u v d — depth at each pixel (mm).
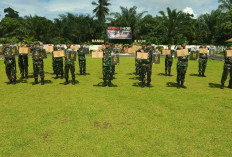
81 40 45844
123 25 45188
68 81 9188
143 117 4855
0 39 38844
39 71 8266
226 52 7523
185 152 3393
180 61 7730
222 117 4898
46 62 17406
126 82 9070
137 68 10711
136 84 8648
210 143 3684
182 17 43500
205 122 4594
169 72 10992
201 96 6750
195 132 4102
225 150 3457
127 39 44531
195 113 5152
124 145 3586
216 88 7996
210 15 43469
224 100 6297
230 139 3830
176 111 5281
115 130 4152
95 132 4059
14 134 3959
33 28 41156
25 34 40906
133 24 45125
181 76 7973
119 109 5387
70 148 3480
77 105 5680
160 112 5199
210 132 4105
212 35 43500
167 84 8727
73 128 4230
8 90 7383
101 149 3455
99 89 7629
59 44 10773
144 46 8234
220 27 41000
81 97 6484
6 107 5488
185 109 5438
